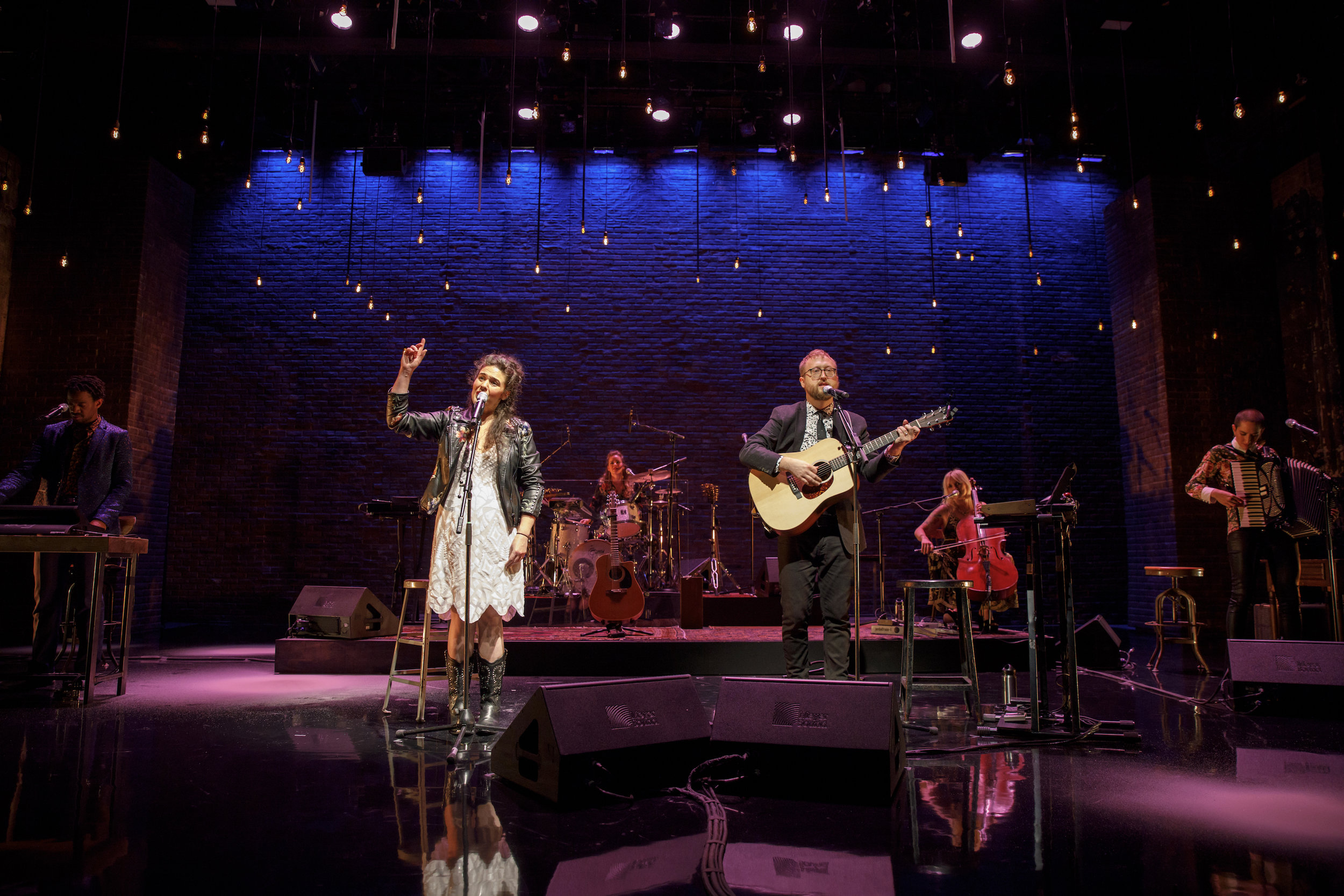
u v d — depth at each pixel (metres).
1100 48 7.50
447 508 3.10
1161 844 1.91
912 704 3.77
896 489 8.33
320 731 3.17
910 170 8.86
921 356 8.59
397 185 8.62
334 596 4.98
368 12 7.02
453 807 2.19
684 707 2.43
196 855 1.83
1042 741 2.99
